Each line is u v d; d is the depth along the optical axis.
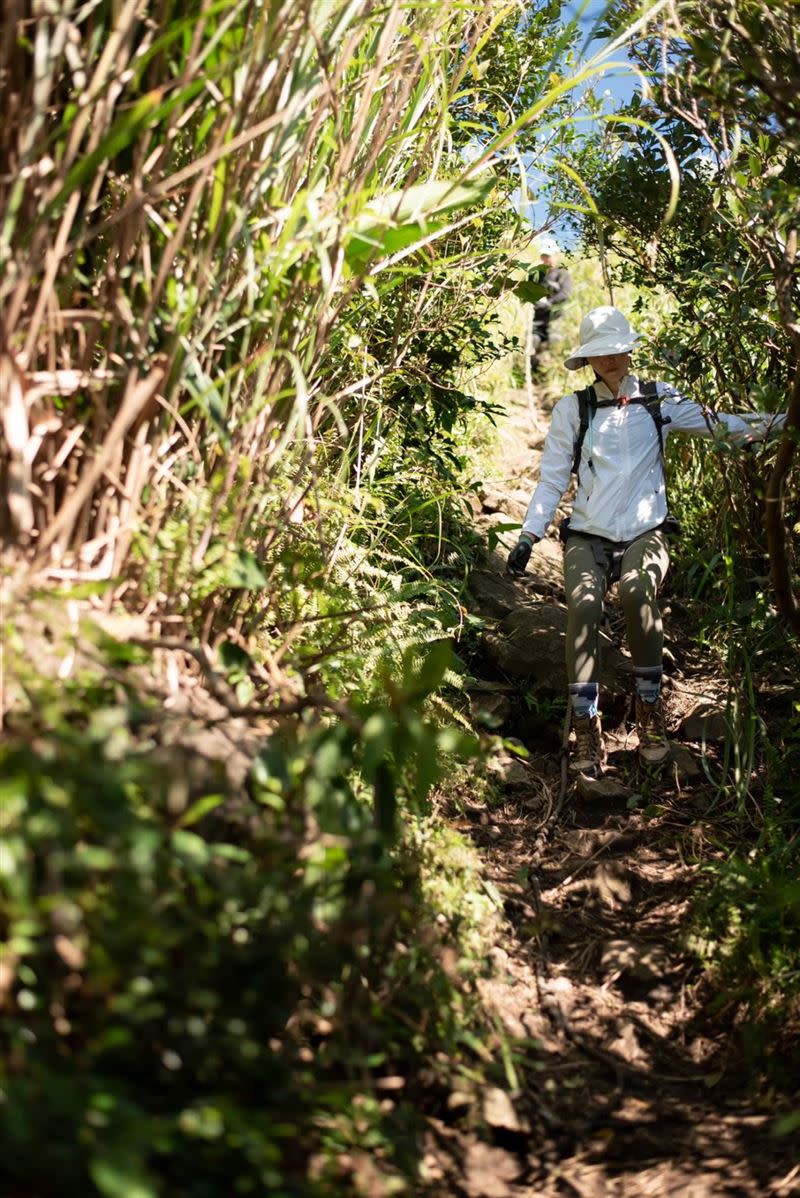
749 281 4.22
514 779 4.41
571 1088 2.70
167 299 2.50
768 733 4.49
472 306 5.25
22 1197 1.50
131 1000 1.66
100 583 2.29
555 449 4.67
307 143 2.70
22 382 2.24
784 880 3.23
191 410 2.68
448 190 2.79
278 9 2.37
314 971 2.14
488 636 5.15
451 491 5.11
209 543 2.63
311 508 3.52
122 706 2.14
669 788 4.38
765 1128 2.49
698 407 4.61
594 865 3.82
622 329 4.54
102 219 2.50
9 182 2.18
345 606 3.53
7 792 1.61
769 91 2.95
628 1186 2.33
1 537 2.24
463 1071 2.47
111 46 2.14
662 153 4.98
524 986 3.10
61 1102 1.51
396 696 2.23
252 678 2.75
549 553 6.50
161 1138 1.54
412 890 2.76
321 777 2.19
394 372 4.55
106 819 1.72
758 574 5.41
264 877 2.02
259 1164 1.75
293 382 2.84
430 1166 2.28
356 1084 2.15
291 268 2.77
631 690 4.90
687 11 3.14
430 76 3.20
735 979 3.04
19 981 1.76
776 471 3.27
